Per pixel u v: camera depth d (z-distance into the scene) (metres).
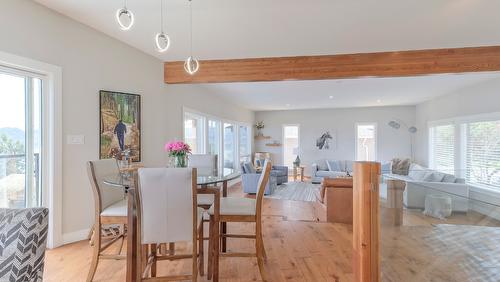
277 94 6.94
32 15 2.66
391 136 9.28
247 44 3.57
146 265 2.15
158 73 4.20
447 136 6.73
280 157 10.36
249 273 2.39
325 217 4.17
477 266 2.50
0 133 2.50
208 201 2.77
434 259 2.51
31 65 2.65
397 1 2.52
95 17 2.96
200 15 2.80
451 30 3.12
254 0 2.51
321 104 8.78
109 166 2.45
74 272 2.37
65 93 2.99
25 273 0.90
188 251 2.90
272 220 4.18
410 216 2.71
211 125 6.90
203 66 4.23
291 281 2.26
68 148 3.02
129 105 3.69
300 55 3.98
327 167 8.77
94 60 3.28
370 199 1.50
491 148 5.06
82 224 3.15
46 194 2.84
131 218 1.87
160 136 4.23
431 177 5.00
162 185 1.81
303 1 2.52
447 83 5.50
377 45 3.59
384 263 2.07
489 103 5.10
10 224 0.93
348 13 2.74
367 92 6.60
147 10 2.71
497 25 2.98
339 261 2.64
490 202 3.43
